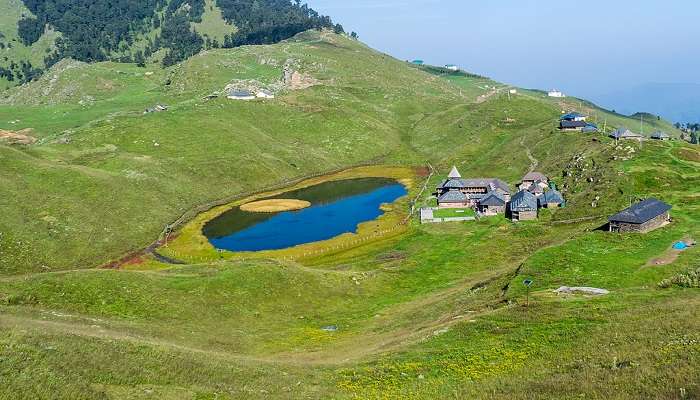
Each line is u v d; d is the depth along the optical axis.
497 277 96.94
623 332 51.62
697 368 37.72
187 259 130.38
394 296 97.31
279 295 91.81
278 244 139.12
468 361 52.56
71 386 37.75
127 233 143.50
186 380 45.41
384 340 71.19
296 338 76.44
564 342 53.41
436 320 76.31
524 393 39.91
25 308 72.62
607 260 96.38
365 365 55.66
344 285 99.88
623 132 189.38
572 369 44.47
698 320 49.94
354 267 116.56
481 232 135.00
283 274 97.38
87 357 44.53
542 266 94.62
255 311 86.12
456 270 109.94
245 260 110.62
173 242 143.25
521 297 75.12
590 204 137.88
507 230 132.88
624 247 102.38
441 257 118.81
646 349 44.62
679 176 143.50
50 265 123.00
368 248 132.50
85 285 83.50
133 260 131.00
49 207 141.62
